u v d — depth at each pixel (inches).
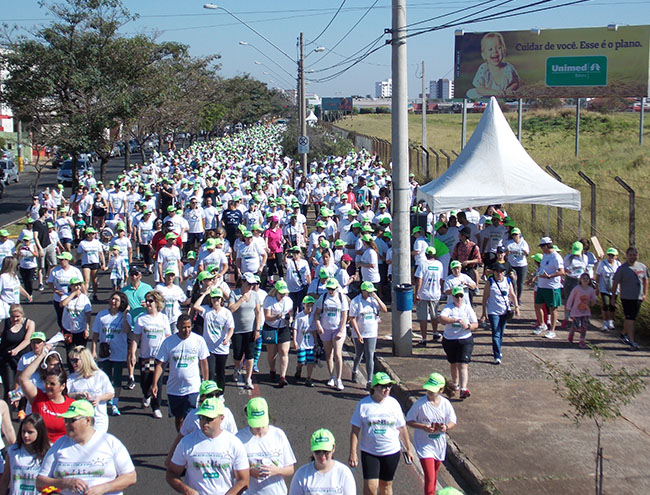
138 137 1668.3
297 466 322.7
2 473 264.1
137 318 382.6
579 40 1485.0
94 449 217.5
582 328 491.5
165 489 297.6
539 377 432.1
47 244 717.3
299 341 435.2
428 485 280.1
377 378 270.7
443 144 2215.8
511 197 598.2
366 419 269.4
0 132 2410.2
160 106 1438.2
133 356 380.8
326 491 220.5
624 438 343.6
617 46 1472.7
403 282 483.2
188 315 334.6
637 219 866.1
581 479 302.4
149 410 390.3
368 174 1283.2
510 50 1504.7
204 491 226.4
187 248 799.1
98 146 1206.3
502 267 458.9
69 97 1202.0
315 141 1875.0
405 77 472.4
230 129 4001.0
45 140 1160.2
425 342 506.6
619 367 445.4
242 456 228.1
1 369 377.4
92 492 213.0
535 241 817.5
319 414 389.7
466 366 398.3
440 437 284.0
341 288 468.1
